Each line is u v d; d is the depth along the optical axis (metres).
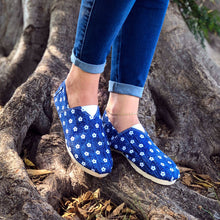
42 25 2.15
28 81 1.47
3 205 0.94
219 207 1.21
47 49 1.77
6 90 2.04
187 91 1.68
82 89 1.12
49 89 1.52
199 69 1.70
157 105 1.74
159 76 1.72
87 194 1.23
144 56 1.17
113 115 1.26
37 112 1.42
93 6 0.91
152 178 1.17
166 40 1.77
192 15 1.97
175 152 1.54
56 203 1.18
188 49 1.77
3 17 2.57
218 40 2.25
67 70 1.66
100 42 0.97
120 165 1.25
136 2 1.11
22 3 2.38
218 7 2.32
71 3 2.00
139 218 1.16
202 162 1.52
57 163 1.32
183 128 1.61
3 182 1.00
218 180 1.48
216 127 1.60
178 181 1.28
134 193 1.18
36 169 1.31
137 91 1.22
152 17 1.13
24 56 2.11
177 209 1.14
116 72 1.22
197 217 1.17
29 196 0.98
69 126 1.15
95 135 1.13
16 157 1.12
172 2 1.92
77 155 1.11
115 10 0.90
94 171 1.10
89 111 1.14
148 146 1.20
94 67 1.05
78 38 1.00
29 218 0.91
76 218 1.12
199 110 1.64
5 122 1.28
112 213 1.15
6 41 2.54
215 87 1.65
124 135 1.22
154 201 1.16
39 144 1.37
